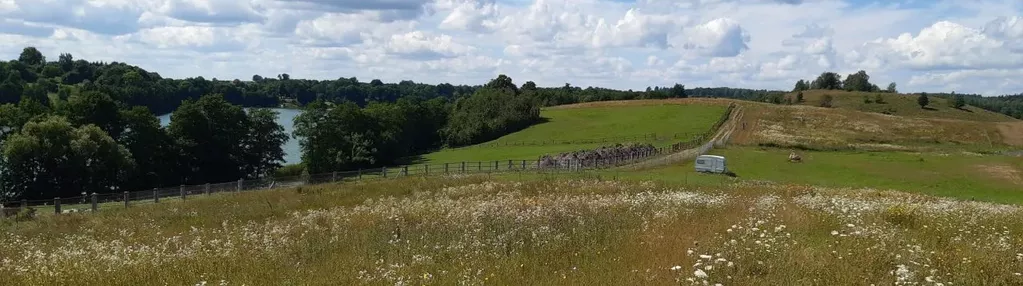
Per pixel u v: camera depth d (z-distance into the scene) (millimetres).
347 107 84688
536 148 84750
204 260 12977
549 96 165625
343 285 10445
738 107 118312
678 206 19047
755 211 17188
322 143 80375
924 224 15492
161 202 35438
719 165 46469
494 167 51156
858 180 48531
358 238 15328
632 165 49719
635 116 115875
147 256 13797
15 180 58875
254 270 11898
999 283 9930
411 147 109312
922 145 86000
